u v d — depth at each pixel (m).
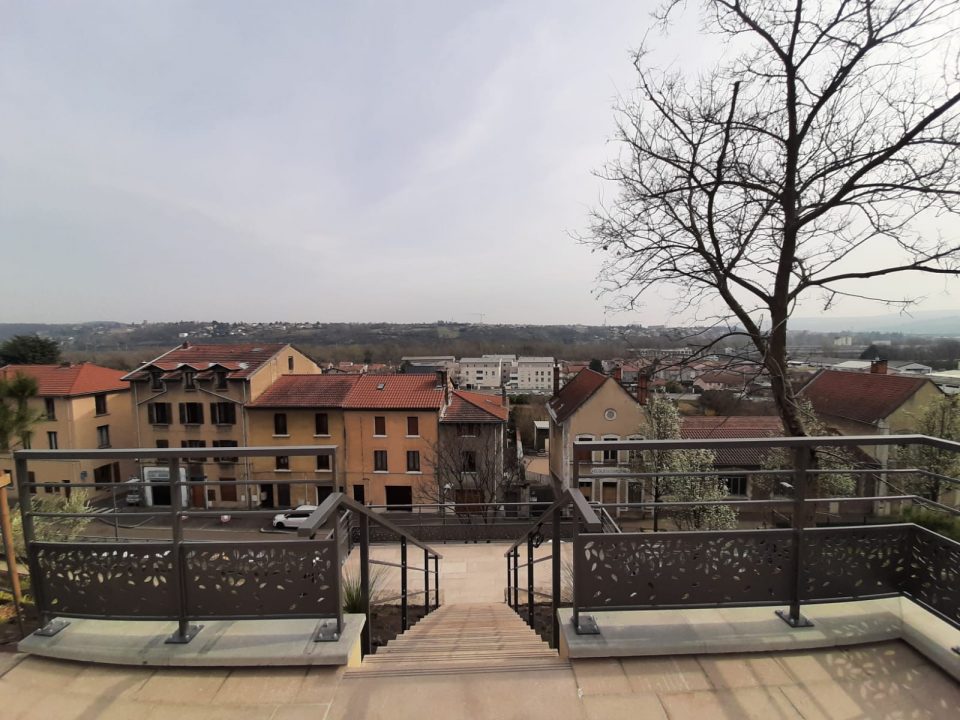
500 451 22.48
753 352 5.66
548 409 27.38
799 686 2.21
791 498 2.62
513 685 2.24
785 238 5.45
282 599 2.52
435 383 24.38
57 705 2.18
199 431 23.53
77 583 2.57
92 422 25.66
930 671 2.30
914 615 2.63
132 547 2.53
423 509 21.02
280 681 2.30
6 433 5.89
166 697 2.21
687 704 2.11
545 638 5.29
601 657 2.41
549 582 7.85
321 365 34.16
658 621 2.61
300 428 23.09
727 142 5.52
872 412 18.14
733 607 2.56
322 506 2.42
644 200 6.36
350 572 8.20
